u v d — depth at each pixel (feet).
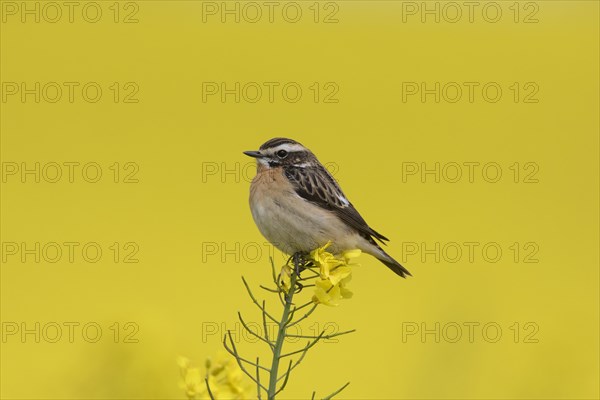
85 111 82.48
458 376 31.63
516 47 98.22
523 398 32.09
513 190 74.59
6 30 92.07
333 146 78.95
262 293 55.62
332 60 93.04
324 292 21.27
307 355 47.39
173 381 26.16
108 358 25.96
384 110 85.61
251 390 21.02
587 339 33.04
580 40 99.35
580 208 72.79
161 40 93.25
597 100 90.27
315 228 30.68
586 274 62.18
